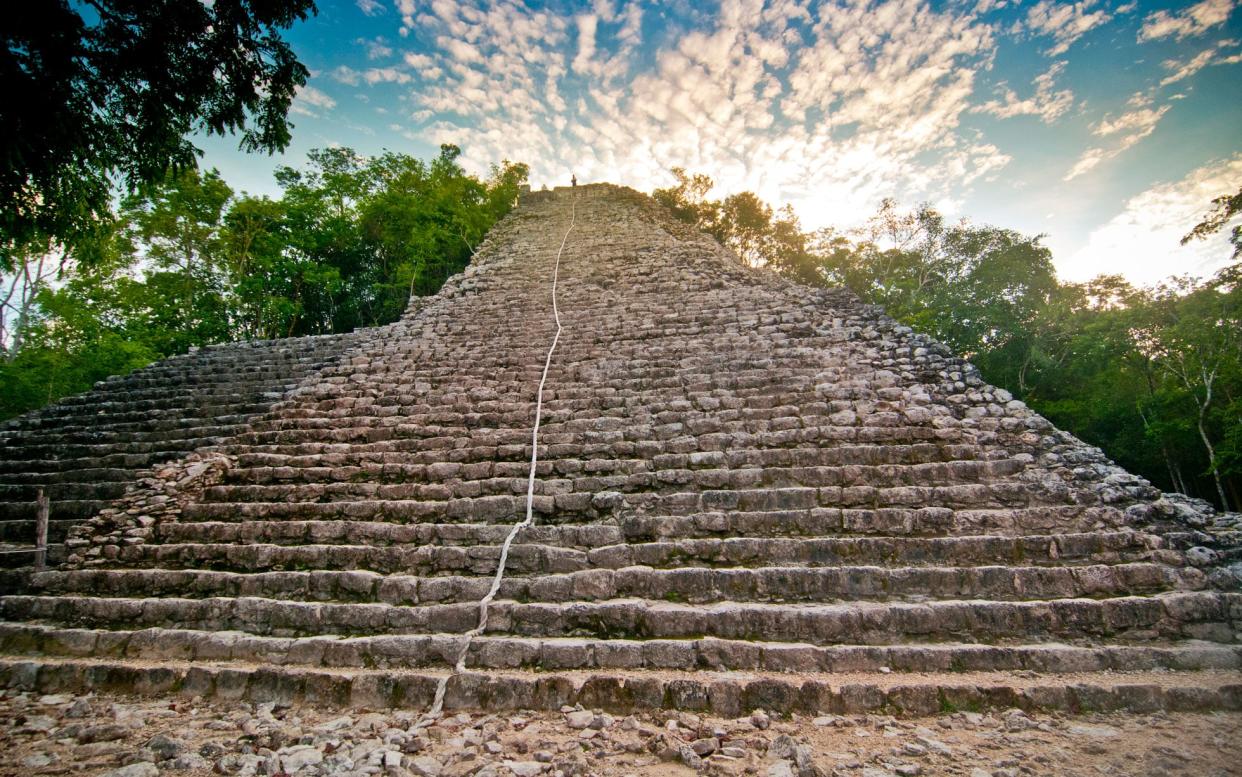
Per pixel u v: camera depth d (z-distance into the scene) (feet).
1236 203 49.67
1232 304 58.75
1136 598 13.56
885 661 12.66
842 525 16.81
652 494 18.94
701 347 28.48
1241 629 13.04
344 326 77.92
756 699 11.64
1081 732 10.33
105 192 18.67
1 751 10.88
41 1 12.52
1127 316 67.87
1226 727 10.27
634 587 15.51
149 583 17.43
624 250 50.70
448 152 81.76
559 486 19.86
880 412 21.36
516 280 45.11
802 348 26.84
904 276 86.94
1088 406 72.54
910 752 9.84
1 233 17.24
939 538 15.94
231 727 11.92
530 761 10.14
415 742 10.78
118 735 11.50
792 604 14.56
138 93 15.90
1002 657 12.53
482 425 24.63
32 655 15.24
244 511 20.22
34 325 57.06
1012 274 81.25
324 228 73.15
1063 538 15.29
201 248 65.36
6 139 13.91
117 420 29.25
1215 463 56.95
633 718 11.44
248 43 16.01
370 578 16.57
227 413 28.71
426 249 66.49
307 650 14.39
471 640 13.96
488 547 17.16
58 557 19.45
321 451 23.85
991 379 80.79
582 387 26.35
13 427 29.71
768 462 19.83
